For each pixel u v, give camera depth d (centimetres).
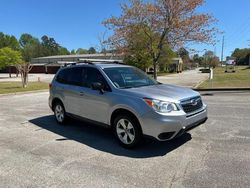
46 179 431
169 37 1748
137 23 1773
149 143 589
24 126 791
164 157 507
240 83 1973
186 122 520
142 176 430
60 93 760
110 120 595
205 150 533
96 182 415
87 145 594
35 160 512
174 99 520
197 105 562
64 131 719
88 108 655
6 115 975
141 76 683
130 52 1950
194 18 1673
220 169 443
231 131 663
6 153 555
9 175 449
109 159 507
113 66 678
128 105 542
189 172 438
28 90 1955
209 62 8662
